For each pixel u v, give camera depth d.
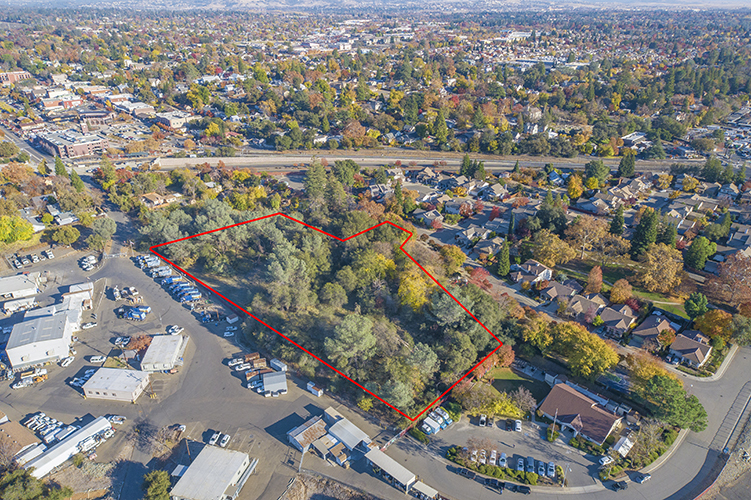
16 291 127.75
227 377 103.69
